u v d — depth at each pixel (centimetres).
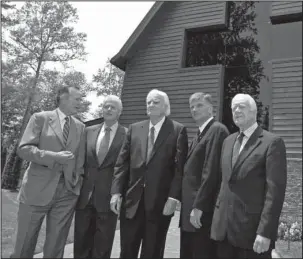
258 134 224
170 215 252
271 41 688
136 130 263
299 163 536
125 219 249
